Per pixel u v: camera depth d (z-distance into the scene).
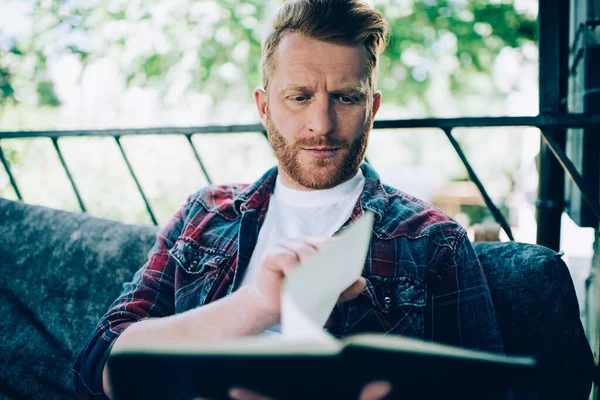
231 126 1.51
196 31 4.47
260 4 4.46
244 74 4.54
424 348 0.47
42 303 1.40
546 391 0.97
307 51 0.97
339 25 0.97
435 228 1.02
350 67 0.98
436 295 0.99
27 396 1.26
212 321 0.78
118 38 4.42
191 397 0.47
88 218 1.50
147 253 1.36
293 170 1.04
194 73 4.52
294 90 0.99
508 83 4.71
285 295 0.50
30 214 1.55
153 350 0.44
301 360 0.42
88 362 0.91
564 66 1.32
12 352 1.33
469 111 4.95
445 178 5.42
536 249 1.06
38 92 4.39
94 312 1.33
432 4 4.57
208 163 4.72
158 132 1.60
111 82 4.48
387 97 4.75
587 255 2.00
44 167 3.88
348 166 1.03
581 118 1.15
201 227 1.16
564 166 1.16
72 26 4.38
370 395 0.49
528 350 0.99
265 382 0.44
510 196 5.16
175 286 1.11
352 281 0.64
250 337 0.76
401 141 5.58
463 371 0.50
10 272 1.47
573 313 1.00
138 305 1.06
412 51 4.64
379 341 0.44
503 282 1.04
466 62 4.62
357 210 1.05
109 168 4.07
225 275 1.08
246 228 1.10
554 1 1.17
